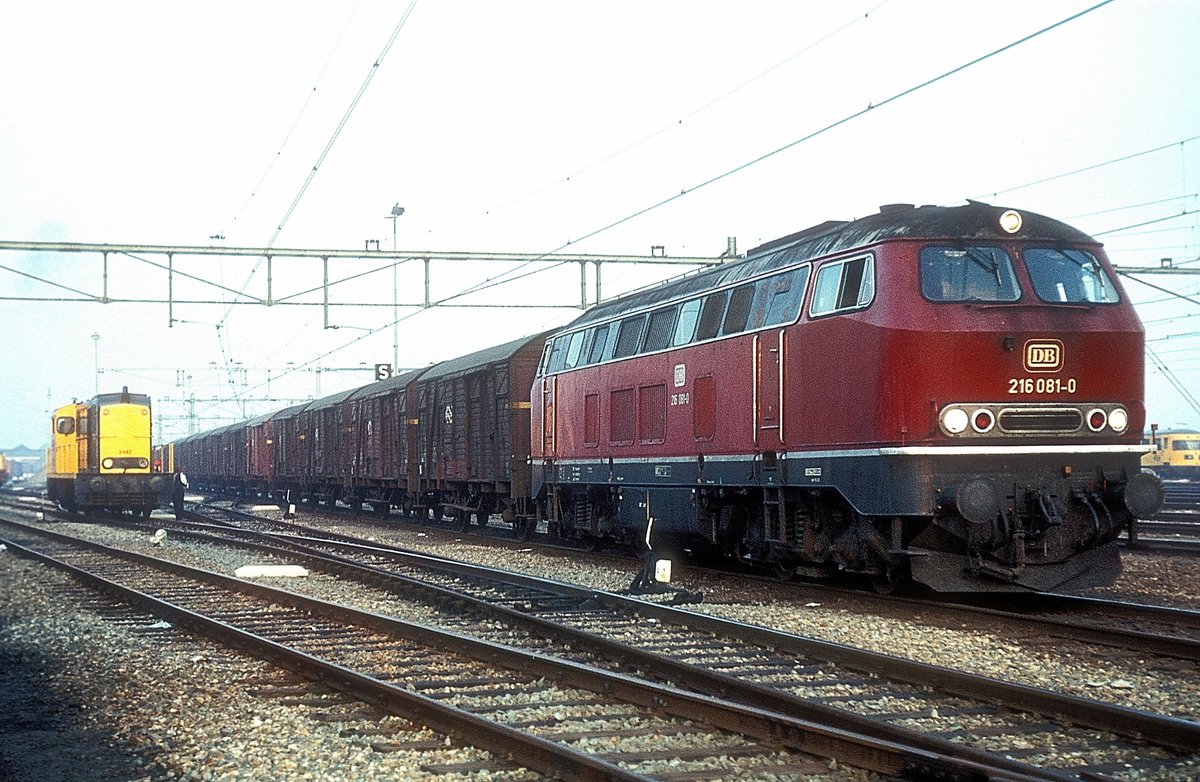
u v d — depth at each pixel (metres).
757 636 10.96
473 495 29.12
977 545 12.54
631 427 19.00
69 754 7.76
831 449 13.55
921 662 9.62
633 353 19.03
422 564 19.16
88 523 35.75
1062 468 12.59
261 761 7.35
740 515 16.50
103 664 10.89
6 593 16.88
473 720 7.59
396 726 8.16
